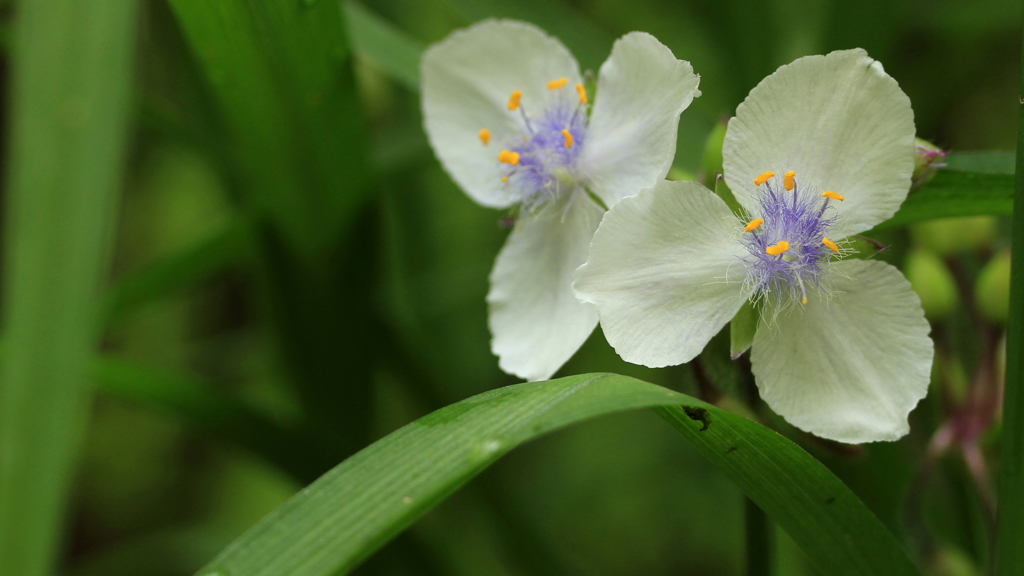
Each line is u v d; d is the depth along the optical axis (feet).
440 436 0.80
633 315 0.84
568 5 1.50
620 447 1.40
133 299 1.07
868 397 0.85
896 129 0.84
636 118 0.88
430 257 1.32
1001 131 1.40
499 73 0.93
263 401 1.46
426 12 1.34
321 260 1.05
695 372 0.90
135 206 1.58
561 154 0.90
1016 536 0.85
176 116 1.09
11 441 0.96
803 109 0.84
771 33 1.17
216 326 1.66
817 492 0.84
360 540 0.78
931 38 1.31
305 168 1.01
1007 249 0.96
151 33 1.23
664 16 1.47
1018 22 1.25
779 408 0.85
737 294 0.85
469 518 1.31
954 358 0.97
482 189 0.94
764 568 0.92
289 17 0.93
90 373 1.01
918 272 0.97
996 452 0.95
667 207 0.84
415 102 1.18
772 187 0.85
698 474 1.36
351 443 1.07
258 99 0.97
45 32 0.99
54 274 0.98
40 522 0.96
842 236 0.85
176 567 1.24
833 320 0.85
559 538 1.38
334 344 1.07
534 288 0.91
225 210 1.56
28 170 0.98
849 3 1.07
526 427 0.79
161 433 1.54
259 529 0.79
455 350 1.38
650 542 1.37
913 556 0.96
